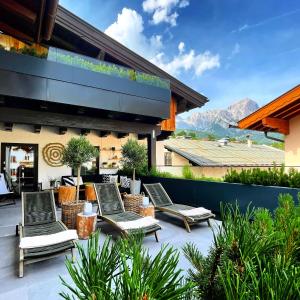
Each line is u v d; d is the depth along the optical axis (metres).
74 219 5.11
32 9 4.25
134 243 0.99
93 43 8.89
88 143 6.20
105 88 7.48
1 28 5.43
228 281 0.76
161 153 13.34
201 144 17.88
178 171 11.00
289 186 4.93
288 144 6.46
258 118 6.36
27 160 9.73
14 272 3.27
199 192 6.79
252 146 20.91
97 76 7.36
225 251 0.99
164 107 8.65
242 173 5.84
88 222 4.61
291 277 0.71
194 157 13.25
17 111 6.98
